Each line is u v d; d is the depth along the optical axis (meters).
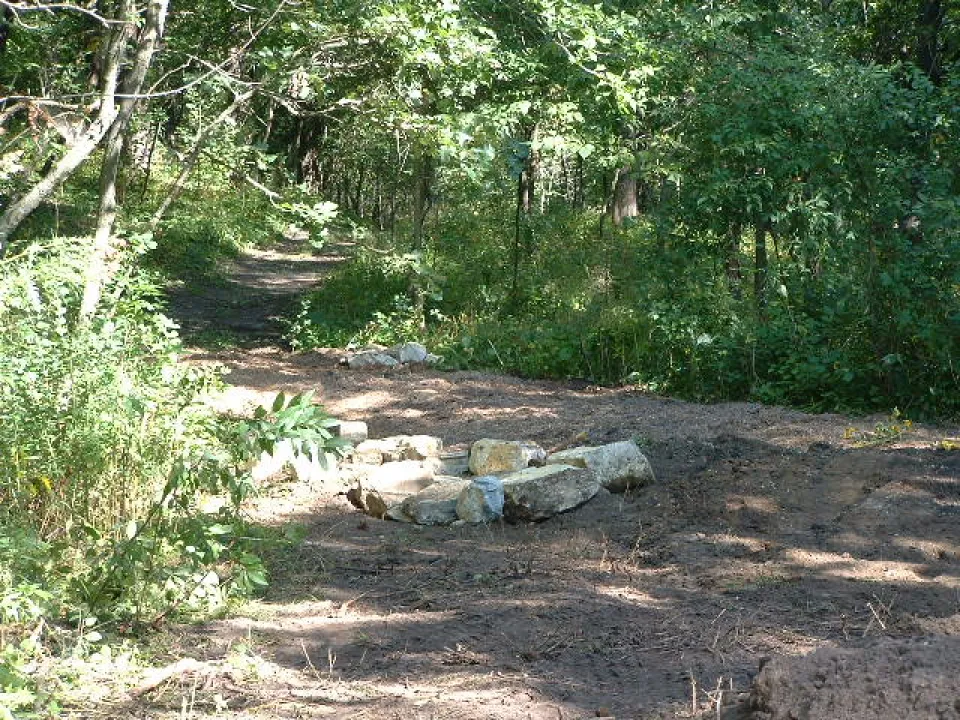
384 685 4.48
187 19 12.62
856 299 11.60
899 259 11.34
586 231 23.08
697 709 4.05
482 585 6.15
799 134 13.03
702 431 9.69
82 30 11.69
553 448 9.30
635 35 14.62
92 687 4.25
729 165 13.44
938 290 11.02
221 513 5.88
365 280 22.55
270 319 21.28
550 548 6.95
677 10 16.02
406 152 13.76
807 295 12.45
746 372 12.48
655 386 13.02
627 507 7.70
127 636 5.00
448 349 15.44
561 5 13.59
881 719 3.21
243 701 4.20
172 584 5.43
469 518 7.53
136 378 7.51
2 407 6.50
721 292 13.16
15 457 6.40
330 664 4.71
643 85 15.12
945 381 10.88
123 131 10.36
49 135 8.99
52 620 5.04
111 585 5.29
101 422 6.76
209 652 4.83
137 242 9.53
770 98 13.12
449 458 8.85
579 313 15.73
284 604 5.79
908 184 11.87
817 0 18.73
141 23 9.96
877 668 3.36
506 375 14.25
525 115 15.45
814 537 6.93
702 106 13.84
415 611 5.68
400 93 12.29
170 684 4.35
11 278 7.04
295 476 8.49
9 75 12.44
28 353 6.77
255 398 11.83
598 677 4.64
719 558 6.60
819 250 12.10
